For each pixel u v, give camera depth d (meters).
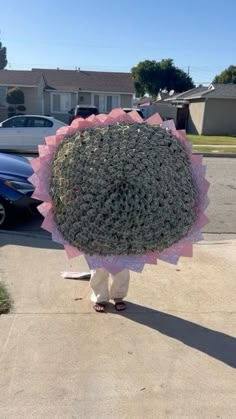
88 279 4.41
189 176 3.29
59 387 2.80
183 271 4.74
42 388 2.78
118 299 3.81
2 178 6.09
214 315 3.79
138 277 4.52
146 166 3.10
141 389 2.81
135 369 3.01
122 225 3.13
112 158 3.11
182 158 3.27
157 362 3.10
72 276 4.43
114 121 3.41
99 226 3.16
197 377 2.95
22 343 3.26
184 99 33.44
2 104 33.25
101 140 3.20
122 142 3.15
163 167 3.14
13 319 3.58
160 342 3.35
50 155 3.43
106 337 3.39
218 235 6.36
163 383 2.88
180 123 34.56
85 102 35.28
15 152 16.38
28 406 2.62
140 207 3.09
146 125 3.32
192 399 2.74
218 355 3.21
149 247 3.25
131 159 3.09
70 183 3.20
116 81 36.16
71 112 31.33
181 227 3.26
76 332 3.43
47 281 4.34
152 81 72.44
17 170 6.40
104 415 2.58
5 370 2.94
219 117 29.62
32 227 6.34
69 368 2.99
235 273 4.74
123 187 3.11
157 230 3.16
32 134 16.05
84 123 3.40
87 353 3.17
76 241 3.29
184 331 3.52
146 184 3.08
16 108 33.09
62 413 2.58
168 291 4.23
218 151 17.38
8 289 4.10
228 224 6.95
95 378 2.90
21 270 4.59
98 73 36.97
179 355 3.20
